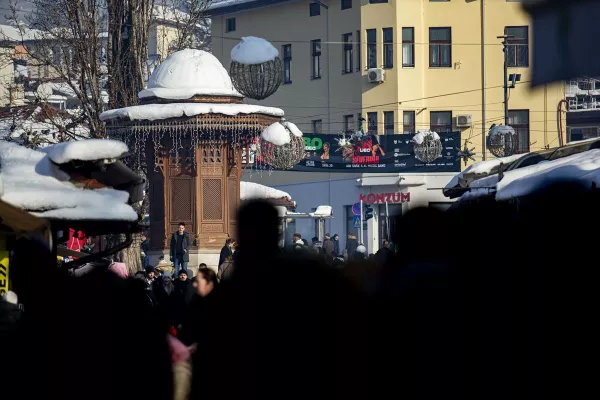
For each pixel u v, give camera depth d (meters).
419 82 102.44
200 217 55.53
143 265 61.56
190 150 55.56
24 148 29.39
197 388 15.96
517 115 103.31
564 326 12.34
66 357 14.32
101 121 62.75
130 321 14.48
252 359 13.44
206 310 14.52
